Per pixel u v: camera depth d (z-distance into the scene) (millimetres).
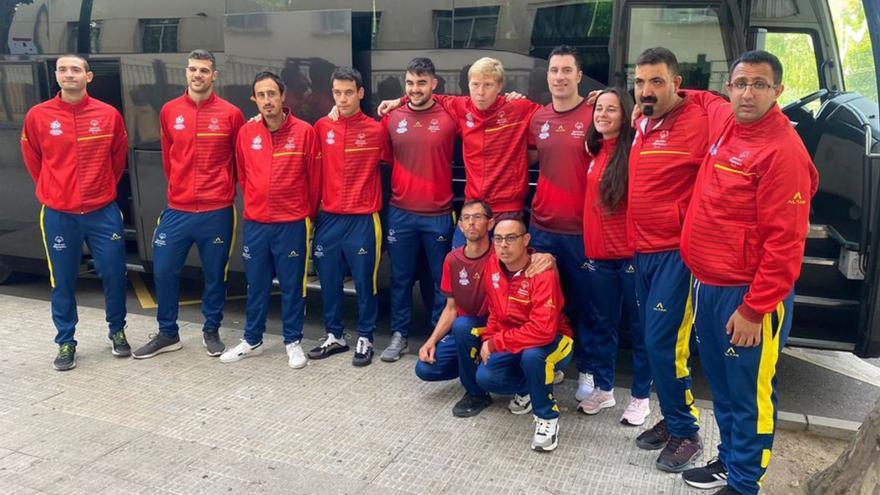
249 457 3396
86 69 4395
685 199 3084
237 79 5336
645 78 3035
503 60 4625
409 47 4879
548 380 3402
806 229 2566
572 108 3826
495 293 3584
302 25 5051
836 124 4344
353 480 3189
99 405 3986
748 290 2711
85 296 6562
